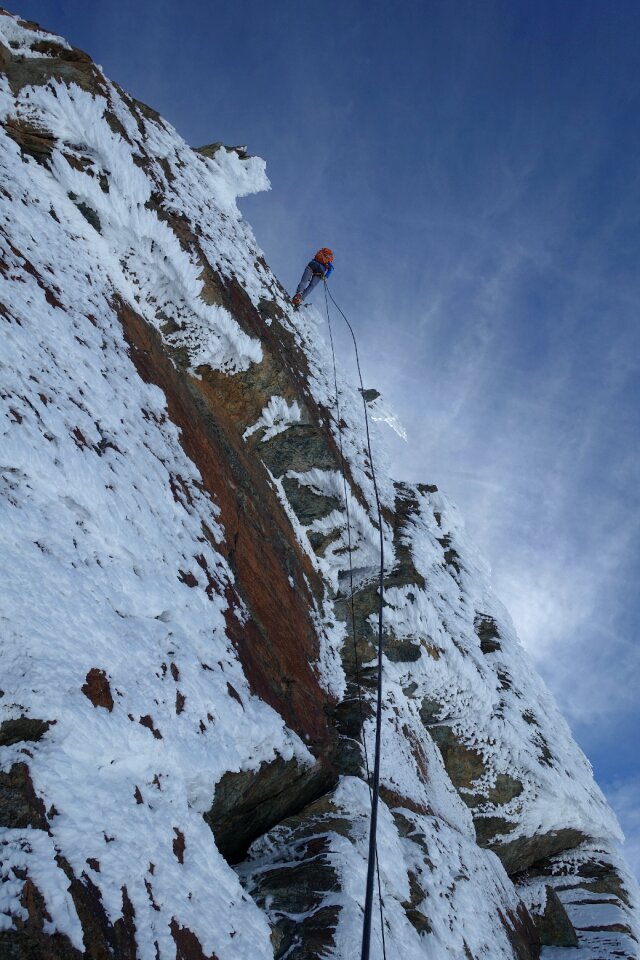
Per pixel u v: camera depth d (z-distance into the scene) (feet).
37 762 10.12
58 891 8.82
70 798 10.23
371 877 12.92
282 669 21.76
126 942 9.27
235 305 28.96
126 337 23.61
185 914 10.68
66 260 22.47
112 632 13.34
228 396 29.30
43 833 9.39
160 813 11.82
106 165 24.93
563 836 35.53
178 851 11.63
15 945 7.93
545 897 32.27
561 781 33.17
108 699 12.08
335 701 26.27
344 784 21.43
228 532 22.99
